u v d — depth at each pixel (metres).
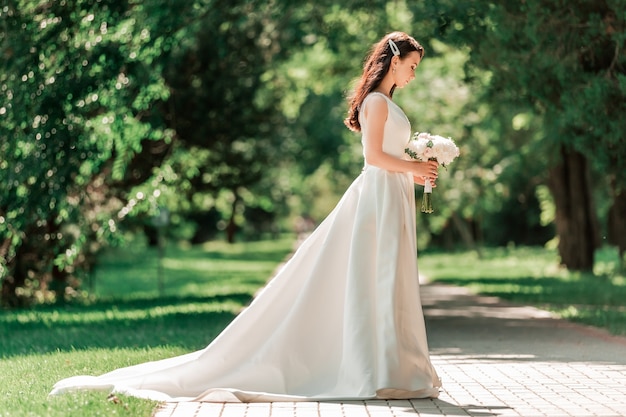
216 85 27.20
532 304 22.30
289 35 28.03
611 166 18.91
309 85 33.19
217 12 20.28
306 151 51.94
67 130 16.20
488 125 36.19
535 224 68.88
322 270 8.31
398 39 8.48
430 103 39.53
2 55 15.95
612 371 10.29
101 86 16.66
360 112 8.46
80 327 16.52
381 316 8.05
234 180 30.55
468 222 68.44
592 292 25.27
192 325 16.06
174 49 21.02
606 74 16.92
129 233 31.44
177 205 32.91
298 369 8.23
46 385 8.93
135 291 35.72
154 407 7.68
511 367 10.73
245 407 7.77
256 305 8.33
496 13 17.05
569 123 18.59
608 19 16.56
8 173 16.09
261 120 29.02
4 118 15.98
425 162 8.33
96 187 25.94
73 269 27.06
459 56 31.30
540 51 16.95
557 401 8.21
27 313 21.61
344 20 27.22
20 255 25.52
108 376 8.59
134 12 17.19
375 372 8.05
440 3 18.20
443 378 9.81
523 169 37.06
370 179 8.34
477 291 27.45
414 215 8.40
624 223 37.84
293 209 92.75
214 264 53.78
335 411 7.54
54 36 16.22
